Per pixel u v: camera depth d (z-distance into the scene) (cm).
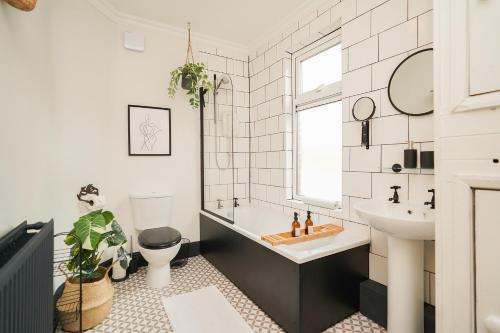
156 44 255
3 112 115
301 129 263
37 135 148
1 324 71
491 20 81
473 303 87
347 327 162
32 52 144
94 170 210
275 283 166
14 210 123
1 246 98
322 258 156
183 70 249
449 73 91
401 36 158
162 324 165
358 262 176
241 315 175
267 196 286
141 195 237
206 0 218
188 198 277
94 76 209
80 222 150
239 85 305
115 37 233
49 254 119
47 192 158
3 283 71
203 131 277
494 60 80
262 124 292
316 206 228
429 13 145
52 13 167
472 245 86
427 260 150
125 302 189
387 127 167
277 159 271
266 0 218
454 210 90
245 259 200
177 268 251
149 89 252
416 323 137
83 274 162
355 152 188
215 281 224
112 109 232
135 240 247
